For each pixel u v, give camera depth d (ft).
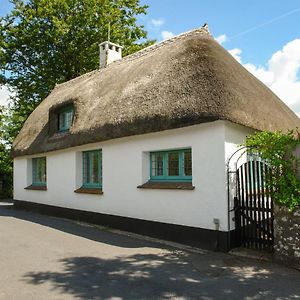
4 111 84.28
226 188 23.75
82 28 71.56
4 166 76.95
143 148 29.91
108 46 52.54
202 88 25.35
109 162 33.73
